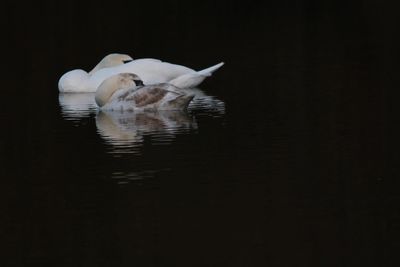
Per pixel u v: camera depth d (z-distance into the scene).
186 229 10.93
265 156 14.02
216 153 14.36
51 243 10.73
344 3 36.91
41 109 19.36
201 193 12.22
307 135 15.33
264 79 21.80
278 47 27.05
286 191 12.16
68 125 17.36
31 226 11.33
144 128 16.73
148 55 26.89
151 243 10.57
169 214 11.46
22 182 13.27
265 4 37.78
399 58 23.81
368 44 26.67
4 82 23.02
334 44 27.02
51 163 14.32
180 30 31.61
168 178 13.02
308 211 11.36
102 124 17.33
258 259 10.02
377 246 10.23
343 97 18.75
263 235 10.63
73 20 33.69
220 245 10.35
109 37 30.36
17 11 35.50
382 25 30.53
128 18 34.25
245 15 34.97
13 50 28.12
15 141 16.02
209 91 20.80
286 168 13.25
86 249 10.53
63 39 29.97
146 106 18.59
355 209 11.36
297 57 25.00
